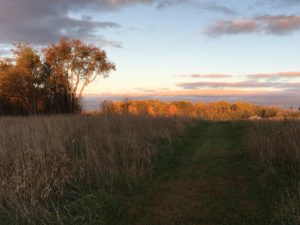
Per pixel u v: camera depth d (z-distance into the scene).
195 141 15.32
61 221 5.37
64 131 12.05
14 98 39.38
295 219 5.59
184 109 47.78
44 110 39.88
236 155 11.32
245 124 20.33
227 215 6.32
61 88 40.34
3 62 39.69
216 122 27.45
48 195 6.40
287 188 7.04
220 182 8.34
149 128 14.95
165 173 9.18
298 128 10.83
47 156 8.08
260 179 8.06
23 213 5.46
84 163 8.12
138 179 8.12
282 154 9.09
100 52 40.84
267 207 6.60
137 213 6.40
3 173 7.29
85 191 6.96
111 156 8.88
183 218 6.21
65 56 39.53
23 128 11.52
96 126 15.26
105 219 5.84
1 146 8.81
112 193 7.03
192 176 8.96
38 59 39.69
